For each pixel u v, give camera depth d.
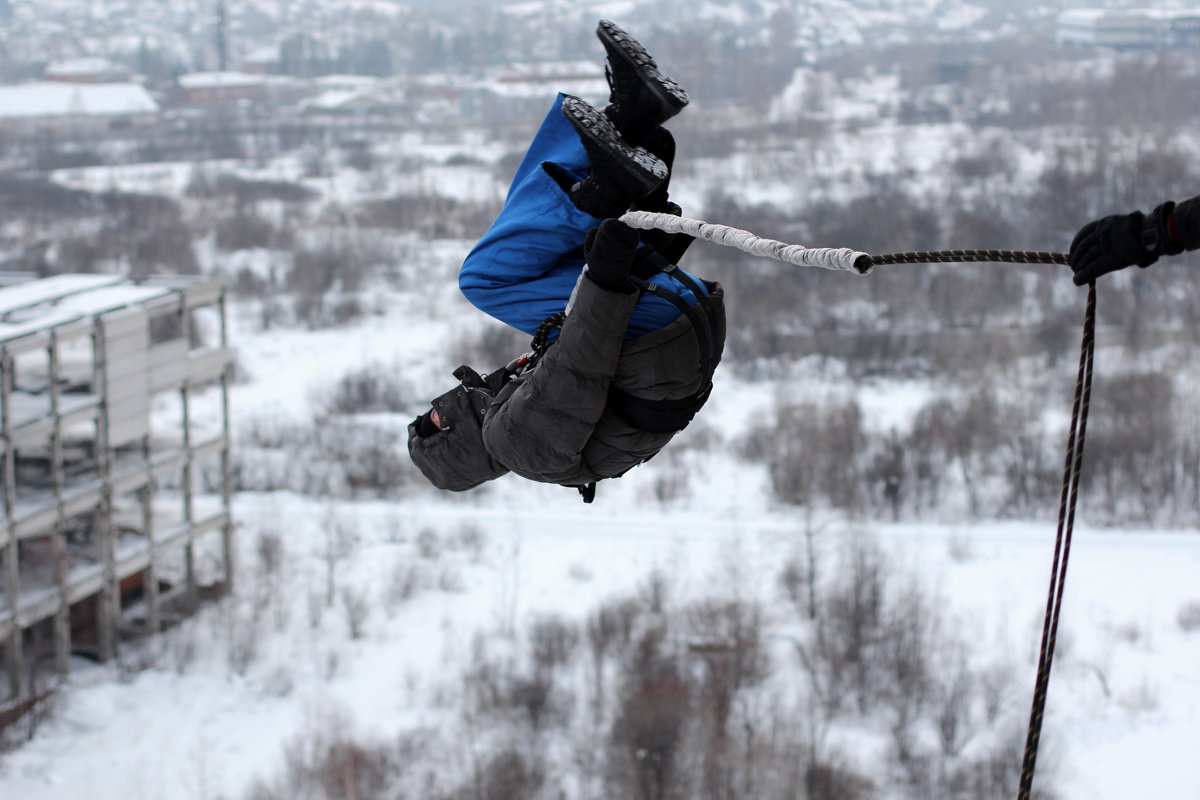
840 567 47.06
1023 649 42.31
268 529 51.91
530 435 4.89
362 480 59.91
